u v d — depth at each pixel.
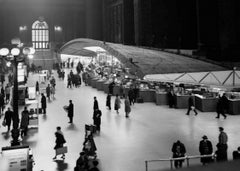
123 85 22.78
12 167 6.38
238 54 29.83
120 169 8.66
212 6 33.25
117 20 46.97
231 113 16.05
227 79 19.67
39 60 47.81
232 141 11.11
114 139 11.74
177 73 22.95
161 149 10.46
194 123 14.12
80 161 7.57
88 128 10.62
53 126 13.94
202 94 17.98
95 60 43.31
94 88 26.95
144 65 23.64
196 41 39.66
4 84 28.52
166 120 14.92
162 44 38.50
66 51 43.62
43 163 9.32
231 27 30.41
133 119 15.22
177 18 39.38
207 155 7.70
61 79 32.53
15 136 8.61
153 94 20.66
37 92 23.45
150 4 38.75
